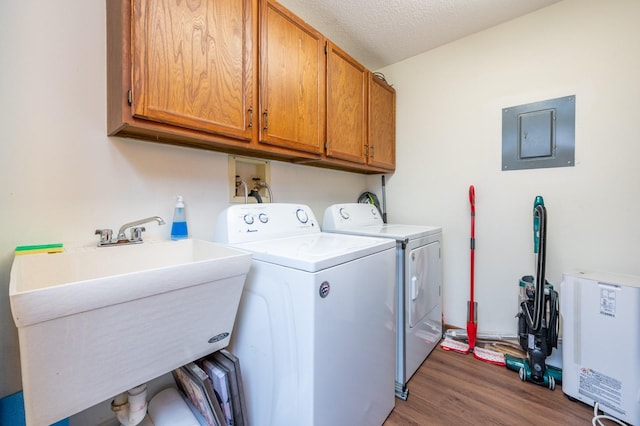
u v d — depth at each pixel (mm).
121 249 1071
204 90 1119
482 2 1799
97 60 1111
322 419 971
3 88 929
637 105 1604
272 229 1487
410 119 2508
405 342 1608
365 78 2102
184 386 1220
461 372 1768
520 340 1764
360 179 2725
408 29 2070
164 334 870
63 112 1044
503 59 2023
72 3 1052
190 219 1429
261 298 1112
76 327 675
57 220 1038
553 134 1847
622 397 1364
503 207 2055
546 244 1809
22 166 969
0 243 936
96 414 1137
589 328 1473
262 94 1335
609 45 1670
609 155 1681
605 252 1697
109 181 1159
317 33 1639
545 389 1602
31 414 671
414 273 1725
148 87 969
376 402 1297
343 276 1066
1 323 940
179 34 1042
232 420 1082
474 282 2188
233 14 1215
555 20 1827
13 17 942
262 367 1118
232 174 1613
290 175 1987
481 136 2137
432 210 2396
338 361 1044
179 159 1384
